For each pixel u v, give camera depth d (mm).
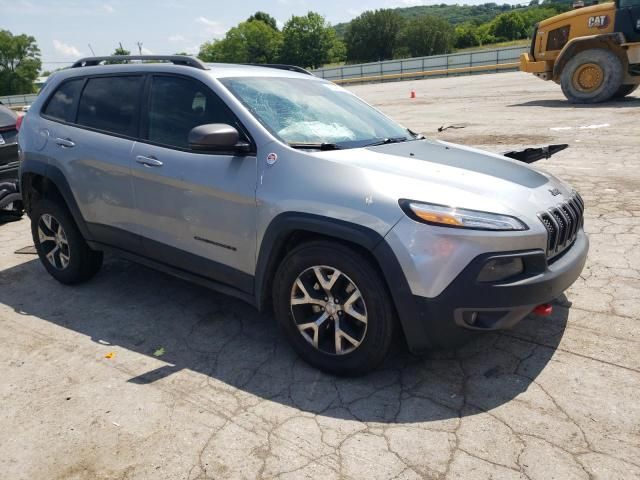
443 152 3504
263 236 3094
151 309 4059
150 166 3598
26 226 6527
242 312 3949
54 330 3793
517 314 2719
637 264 4289
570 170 7297
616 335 3318
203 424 2717
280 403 2857
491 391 2873
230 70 3707
